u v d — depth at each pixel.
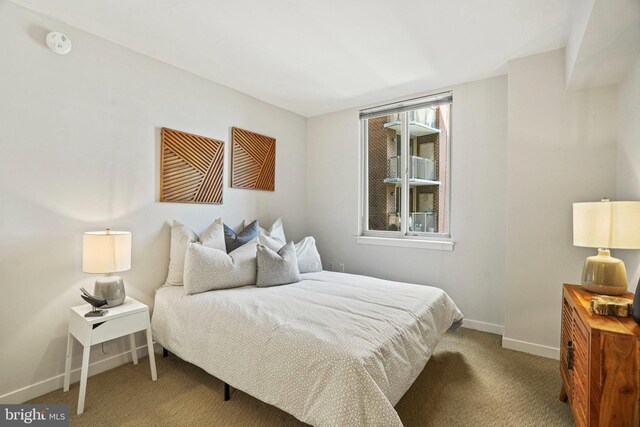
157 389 2.06
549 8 1.93
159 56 2.59
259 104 3.56
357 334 1.64
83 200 2.21
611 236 1.67
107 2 1.91
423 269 3.34
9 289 1.90
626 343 1.24
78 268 2.18
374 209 3.82
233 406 1.88
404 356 1.72
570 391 1.70
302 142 4.16
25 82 1.95
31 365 1.97
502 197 2.90
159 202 2.65
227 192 3.22
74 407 1.87
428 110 3.47
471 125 3.05
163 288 2.55
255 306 2.05
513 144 2.59
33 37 1.98
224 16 2.05
